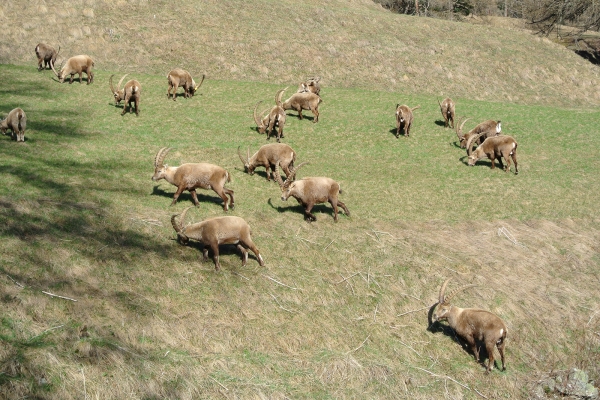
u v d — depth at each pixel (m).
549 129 33.38
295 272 16.05
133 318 13.21
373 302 15.82
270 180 21.28
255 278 15.39
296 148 25.50
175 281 14.59
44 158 20.39
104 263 14.64
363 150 26.33
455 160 26.34
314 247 17.25
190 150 23.39
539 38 51.22
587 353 16.06
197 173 17.58
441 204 21.70
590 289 18.59
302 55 39.41
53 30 35.38
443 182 23.72
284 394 12.56
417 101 35.53
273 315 14.50
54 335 12.22
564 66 47.34
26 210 16.08
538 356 15.69
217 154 23.33
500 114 35.41
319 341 14.19
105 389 11.54
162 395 11.85
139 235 16.11
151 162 21.58
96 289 13.77
